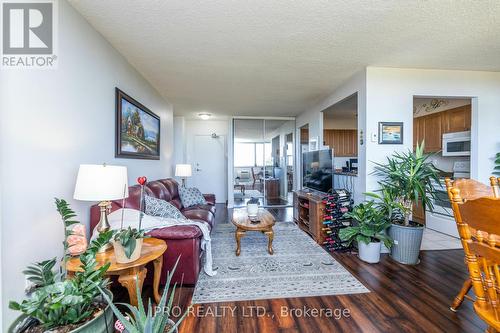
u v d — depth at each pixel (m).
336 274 2.39
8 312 1.25
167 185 3.66
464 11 1.88
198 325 1.65
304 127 5.89
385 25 2.08
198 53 2.60
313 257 2.84
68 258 1.52
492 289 1.01
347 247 3.07
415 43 2.41
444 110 4.29
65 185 1.71
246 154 6.33
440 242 3.29
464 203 1.04
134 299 1.51
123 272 1.52
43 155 1.51
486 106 3.21
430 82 3.12
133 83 2.96
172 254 2.09
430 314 1.76
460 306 1.84
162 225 2.10
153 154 3.66
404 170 2.68
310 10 1.86
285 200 6.44
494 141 3.23
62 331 0.91
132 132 2.87
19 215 1.33
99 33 2.17
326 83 3.62
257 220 3.00
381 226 2.68
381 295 2.01
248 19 1.97
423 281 2.24
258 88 3.84
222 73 3.19
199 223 2.39
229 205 6.15
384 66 3.00
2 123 1.25
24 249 1.36
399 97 3.06
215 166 6.80
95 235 1.67
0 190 1.23
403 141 3.08
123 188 1.64
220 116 6.17
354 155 7.04
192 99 4.50
